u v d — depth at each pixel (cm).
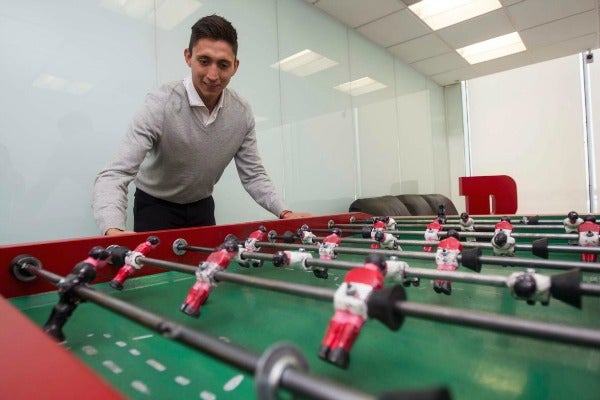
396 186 391
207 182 133
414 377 36
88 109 167
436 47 366
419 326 49
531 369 38
